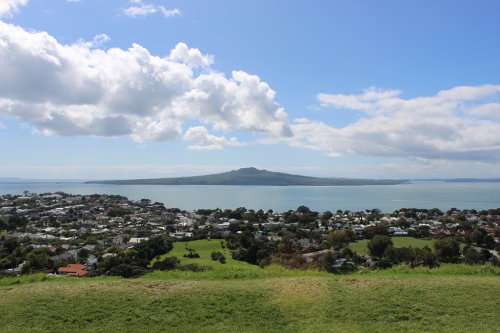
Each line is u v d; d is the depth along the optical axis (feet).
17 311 32.14
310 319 31.24
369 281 39.32
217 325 30.48
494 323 29.76
